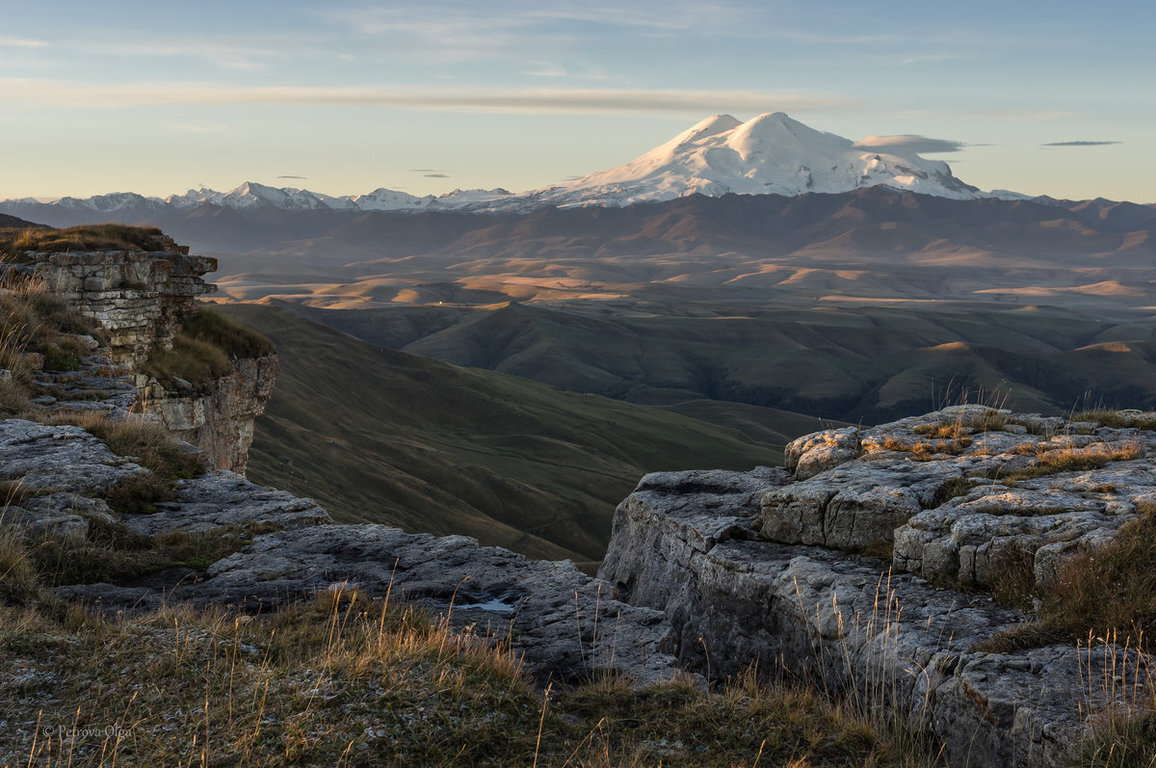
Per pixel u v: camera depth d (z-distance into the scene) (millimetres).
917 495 13938
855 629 11297
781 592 13039
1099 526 11117
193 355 38375
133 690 7461
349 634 9352
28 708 7141
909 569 12625
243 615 10180
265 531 14727
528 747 7227
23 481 14227
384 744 6816
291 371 183125
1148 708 7543
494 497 143875
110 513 14258
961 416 18859
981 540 11820
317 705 7211
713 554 14797
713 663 14156
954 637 10297
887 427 18578
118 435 17984
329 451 130500
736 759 7633
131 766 6312
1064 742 7633
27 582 10453
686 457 198000
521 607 11922
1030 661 9062
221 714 7074
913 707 9734
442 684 7730
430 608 11539
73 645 8250
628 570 18219
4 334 24078
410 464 146500
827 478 15523
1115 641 8930
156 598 11062
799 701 9188
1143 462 14406
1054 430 17625
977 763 8562
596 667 10016
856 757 8023
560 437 196750
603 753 7348
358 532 14852
